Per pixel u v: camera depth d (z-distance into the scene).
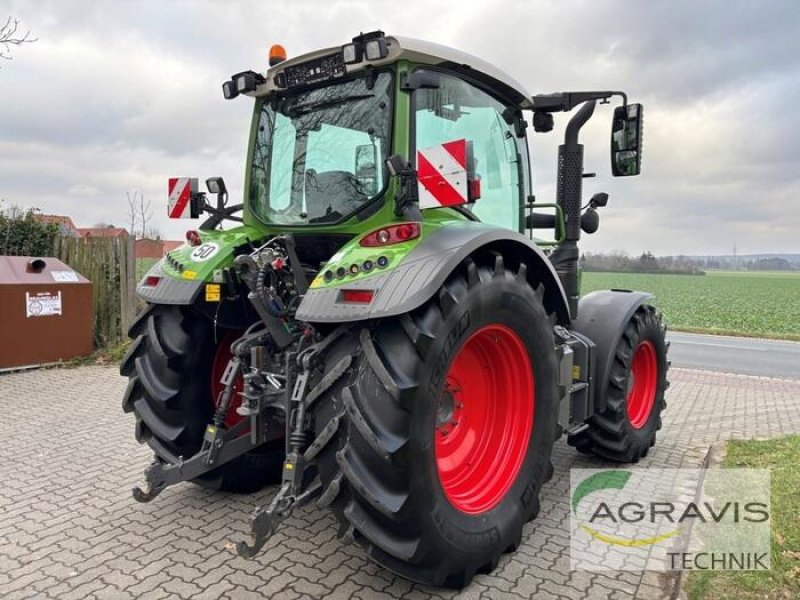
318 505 2.41
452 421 2.93
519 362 2.97
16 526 3.21
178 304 3.16
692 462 4.40
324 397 2.50
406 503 2.32
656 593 2.65
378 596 2.58
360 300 2.41
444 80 3.14
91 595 2.56
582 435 4.29
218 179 3.60
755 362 10.34
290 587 2.63
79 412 5.46
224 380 3.02
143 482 3.83
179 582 2.67
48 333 7.42
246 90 3.39
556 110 3.89
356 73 3.06
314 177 3.23
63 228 9.48
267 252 2.96
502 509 2.82
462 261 2.58
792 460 4.06
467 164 2.44
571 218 3.99
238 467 3.53
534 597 2.61
